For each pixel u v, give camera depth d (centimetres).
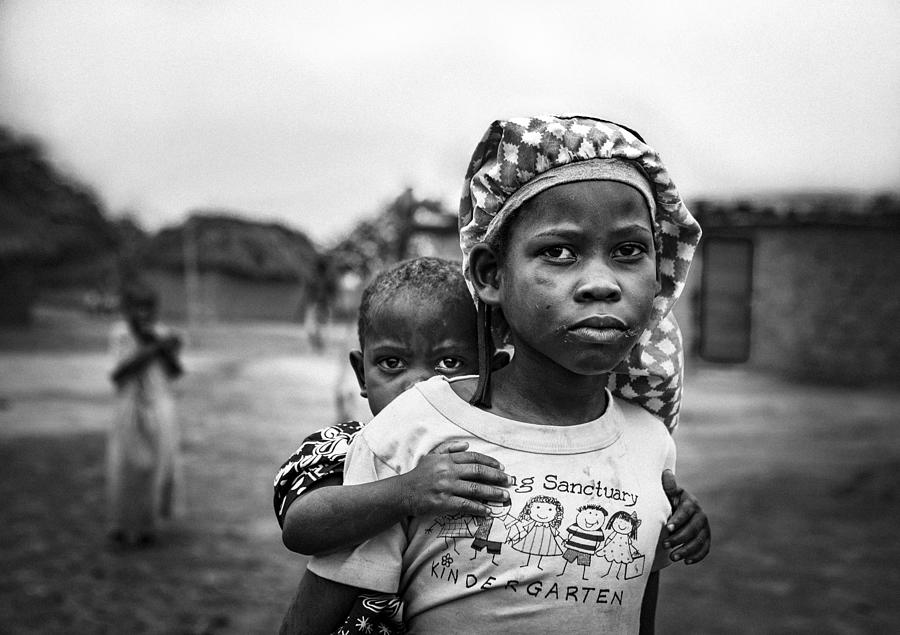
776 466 852
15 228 2633
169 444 610
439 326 158
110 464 593
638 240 125
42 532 617
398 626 131
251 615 466
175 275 3394
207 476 815
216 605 479
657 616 467
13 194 2997
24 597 487
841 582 522
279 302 3509
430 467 123
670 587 514
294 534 128
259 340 2534
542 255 124
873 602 489
